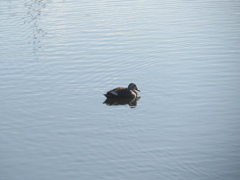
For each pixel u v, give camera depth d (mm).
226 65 25625
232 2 38000
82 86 23406
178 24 32594
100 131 18859
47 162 16500
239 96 21875
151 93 22562
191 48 28141
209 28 31562
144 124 19391
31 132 18938
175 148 17141
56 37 30391
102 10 36438
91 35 30516
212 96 21953
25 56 27438
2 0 41000
